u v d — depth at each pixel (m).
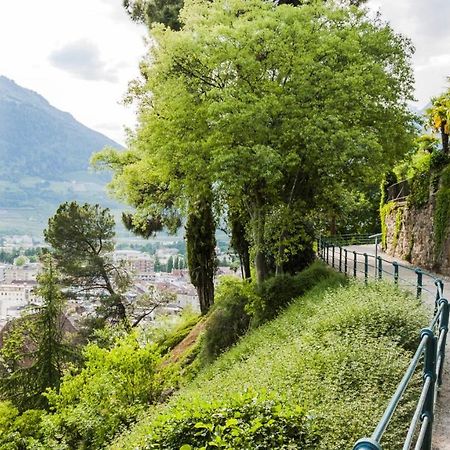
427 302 14.75
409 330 10.78
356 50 21.42
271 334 16.31
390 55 23.98
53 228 43.44
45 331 28.52
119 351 19.77
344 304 13.23
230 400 8.92
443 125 25.42
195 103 21.72
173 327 36.53
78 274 42.69
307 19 21.27
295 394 8.79
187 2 24.27
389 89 23.20
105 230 44.28
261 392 8.87
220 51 20.38
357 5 28.69
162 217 33.31
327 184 23.64
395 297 12.58
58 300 29.91
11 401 26.67
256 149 19.27
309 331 12.46
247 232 25.80
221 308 22.64
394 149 23.92
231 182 20.11
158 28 24.05
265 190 22.23
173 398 15.12
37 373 27.73
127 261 45.41
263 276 23.72
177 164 22.23
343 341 10.49
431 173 25.94
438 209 23.70
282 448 7.31
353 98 20.72
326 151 19.94
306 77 20.36
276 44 20.34
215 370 16.67
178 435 8.63
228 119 19.25
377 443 2.70
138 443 10.16
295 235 24.55
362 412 7.61
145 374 19.67
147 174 27.16
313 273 22.08
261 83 20.84
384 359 9.11
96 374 19.30
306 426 7.65
